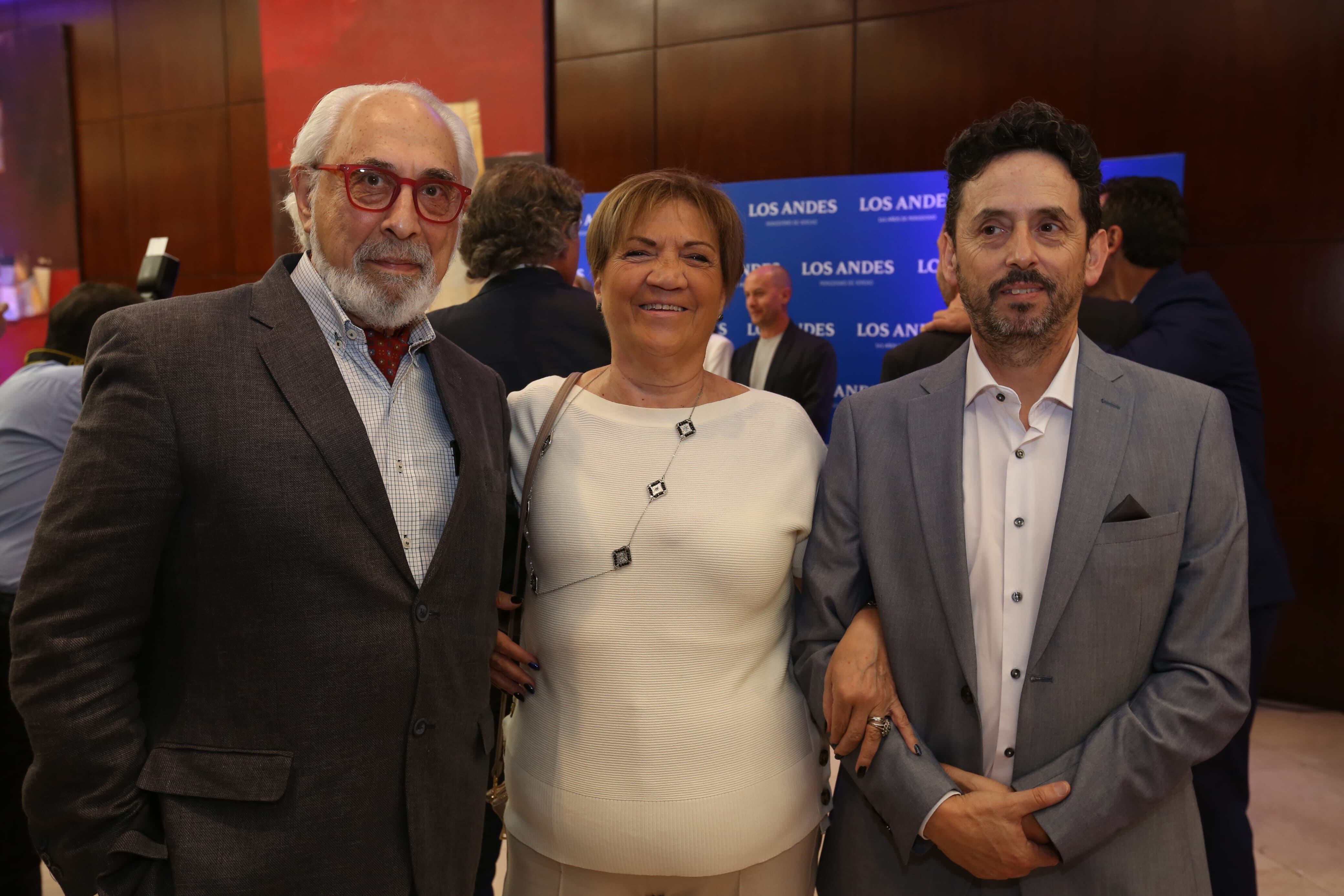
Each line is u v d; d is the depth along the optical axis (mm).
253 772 1021
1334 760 3236
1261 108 3654
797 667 1352
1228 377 2010
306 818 1038
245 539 1020
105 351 1019
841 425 1394
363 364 1166
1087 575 1167
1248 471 2008
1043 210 1177
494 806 1458
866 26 4289
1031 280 1180
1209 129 3746
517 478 1438
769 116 4516
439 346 1289
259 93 5617
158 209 6043
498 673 1396
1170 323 2031
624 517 1326
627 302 1361
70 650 969
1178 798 1208
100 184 6207
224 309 1096
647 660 1294
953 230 1285
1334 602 3723
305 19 5332
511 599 1412
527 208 1901
